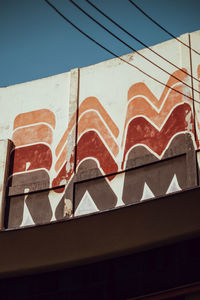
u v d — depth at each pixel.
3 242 15.91
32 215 19.05
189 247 14.92
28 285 16.22
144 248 15.27
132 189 17.97
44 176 19.41
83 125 19.48
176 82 18.41
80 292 15.73
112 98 19.38
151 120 18.44
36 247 15.88
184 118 17.84
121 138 18.73
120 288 15.41
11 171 19.88
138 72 19.22
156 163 17.89
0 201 19.36
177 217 14.62
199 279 14.52
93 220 15.14
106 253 15.52
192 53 18.48
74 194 18.70
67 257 15.79
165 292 14.80
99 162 18.78
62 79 20.48
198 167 17.12
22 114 20.53
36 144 19.95
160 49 19.03
